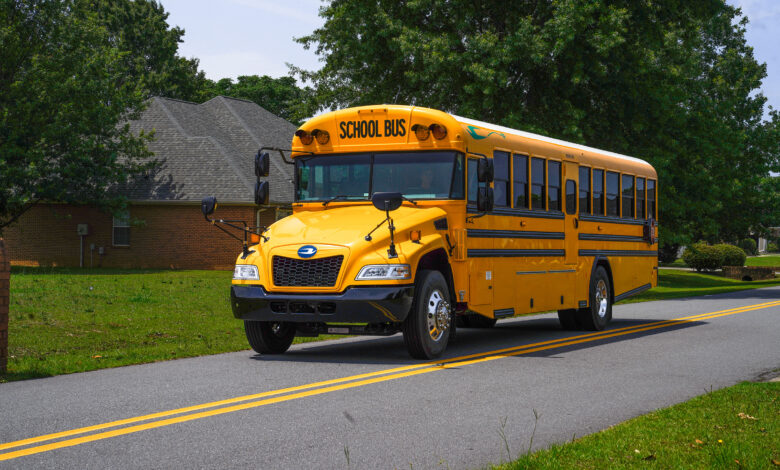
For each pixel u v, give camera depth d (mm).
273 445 6305
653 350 12602
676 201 32375
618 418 7418
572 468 5387
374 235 10703
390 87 30875
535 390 8844
